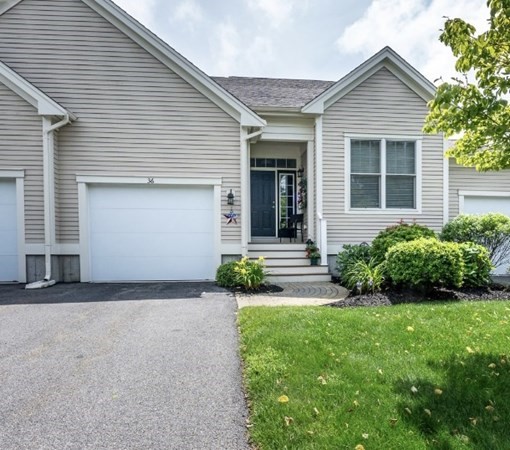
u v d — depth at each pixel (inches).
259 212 433.4
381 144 356.8
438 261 221.6
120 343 150.0
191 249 327.3
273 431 84.3
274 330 152.6
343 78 346.6
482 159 150.5
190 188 327.3
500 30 113.2
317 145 350.3
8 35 310.7
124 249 320.8
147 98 319.6
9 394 107.4
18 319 186.2
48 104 293.7
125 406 100.2
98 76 315.6
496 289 249.8
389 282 244.5
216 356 135.8
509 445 77.4
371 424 84.8
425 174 361.1
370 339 141.6
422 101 358.9
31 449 81.8
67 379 117.0
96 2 312.2
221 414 96.0
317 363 119.1
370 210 355.6
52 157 302.5
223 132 326.6
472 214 351.3
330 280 326.0
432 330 151.8
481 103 117.9
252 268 275.3
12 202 306.2
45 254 299.3
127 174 318.0
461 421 86.0
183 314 195.6
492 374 110.3
